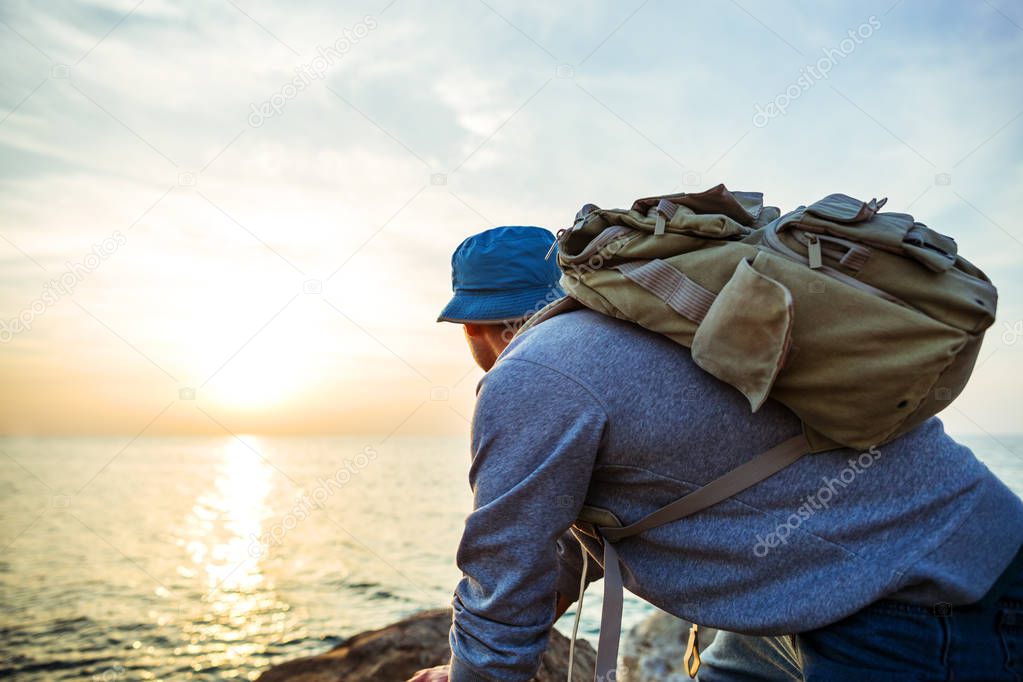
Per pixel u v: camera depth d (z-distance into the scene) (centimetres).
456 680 107
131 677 898
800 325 93
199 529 3319
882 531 98
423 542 2478
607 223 112
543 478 100
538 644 105
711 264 100
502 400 105
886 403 91
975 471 105
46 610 1372
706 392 101
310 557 2194
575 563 142
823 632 101
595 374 103
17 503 4584
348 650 282
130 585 1694
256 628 1202
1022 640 100
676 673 308
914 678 96
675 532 104
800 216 101
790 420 101
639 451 102
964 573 97
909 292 94
